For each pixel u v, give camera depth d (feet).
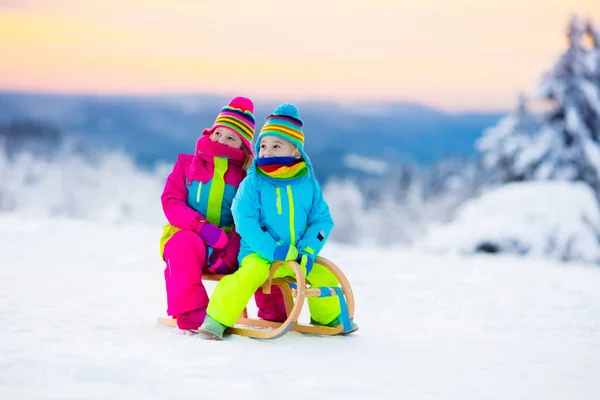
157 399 9.31
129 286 20.13
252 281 13.43
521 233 53.72
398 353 12.85
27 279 20.51
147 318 15.19
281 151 14.24
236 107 15.05
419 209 154.51
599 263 53.42
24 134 143.54
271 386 10.18
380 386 10.53
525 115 75.51
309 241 14.06
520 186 57.98
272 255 13.51
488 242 53.93
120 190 141.18
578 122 72.43
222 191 14.66
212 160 14.74
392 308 18.04
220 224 14.75
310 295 13.33
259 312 15.25
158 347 12.12
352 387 10.34
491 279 23.93
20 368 10.36
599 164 71.56
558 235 53.67
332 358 12.16
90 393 9.41
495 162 76.13
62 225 38.73
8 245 28.96
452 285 22.20
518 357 13.01
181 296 13.75
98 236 34.04
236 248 14.43
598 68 74.13
